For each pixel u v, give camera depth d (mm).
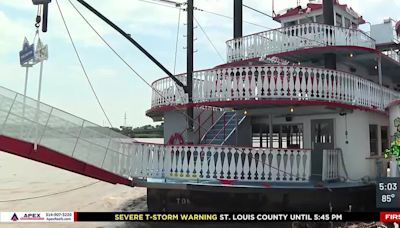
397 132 16641
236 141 18234
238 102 15523
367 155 16734
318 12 22031
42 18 12891
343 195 14609
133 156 14562
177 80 16594
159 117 23156
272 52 19547
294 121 17500
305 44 18781
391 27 21312
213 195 14531
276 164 14172
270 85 15211
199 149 14352
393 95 20156
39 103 12938
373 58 19844
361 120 16625
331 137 16516
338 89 15641
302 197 14133
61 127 13273
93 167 13711
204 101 16375
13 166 50125
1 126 12344
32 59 12789
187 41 18969
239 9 22969
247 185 13680
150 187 14133
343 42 18844
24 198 24000
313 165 16078
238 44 20609
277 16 23609
